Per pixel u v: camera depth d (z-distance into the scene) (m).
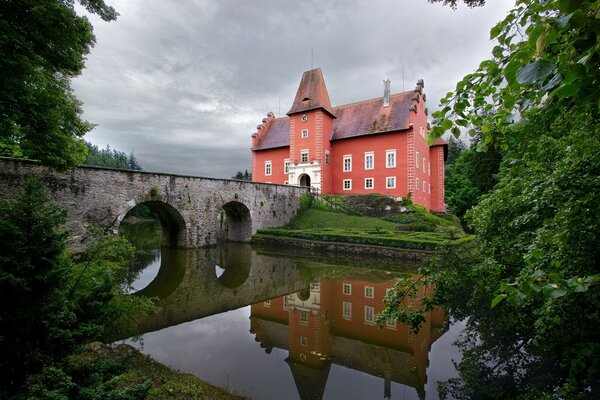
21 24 7.05
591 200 2.80
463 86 2.48
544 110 2.02
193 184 23.81
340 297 12.72
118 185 19.16
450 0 4.27
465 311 9.33
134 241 29.70
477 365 6.88
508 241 6.15
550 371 6.11
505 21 2.03
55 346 3.66
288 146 40.88
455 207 43.91
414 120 33.31
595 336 3.69
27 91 7.16
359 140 36.47
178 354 7.86
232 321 10.34
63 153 9.37
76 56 8.18
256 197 29.02
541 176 5.26
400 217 29.70
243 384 6.49
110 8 8.34
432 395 6.11
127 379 5.66
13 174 14.76
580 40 1.38
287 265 18.92
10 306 3.53
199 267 18.33
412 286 5.47
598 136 2.98
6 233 3.54
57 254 3.96
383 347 8.46
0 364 3.44
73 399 3.18
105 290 4.41
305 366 7.39
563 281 1.80
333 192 38.28
